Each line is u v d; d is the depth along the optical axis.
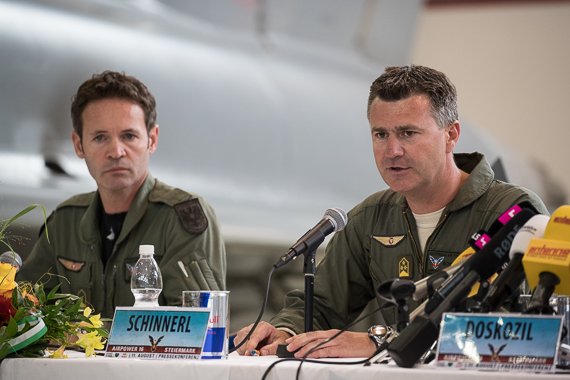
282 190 13.95
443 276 2.57
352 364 2.58
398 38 18.67
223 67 14.62
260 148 13.99
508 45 19.12
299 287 12.30
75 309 3.12
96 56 12.43
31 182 10.19
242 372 2.49
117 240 4.78
